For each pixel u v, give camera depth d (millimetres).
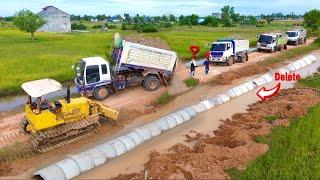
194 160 15258
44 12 104188
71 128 17000
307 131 18016
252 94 26609
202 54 41906
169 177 13781
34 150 16312
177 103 24125
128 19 156500
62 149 16781
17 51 47062
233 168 14805
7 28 105125
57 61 36531
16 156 15820
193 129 19641
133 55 24375
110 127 19516
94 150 15734
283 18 193125
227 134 18641
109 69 23641
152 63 25516
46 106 16531
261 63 36594
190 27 101188
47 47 51844
